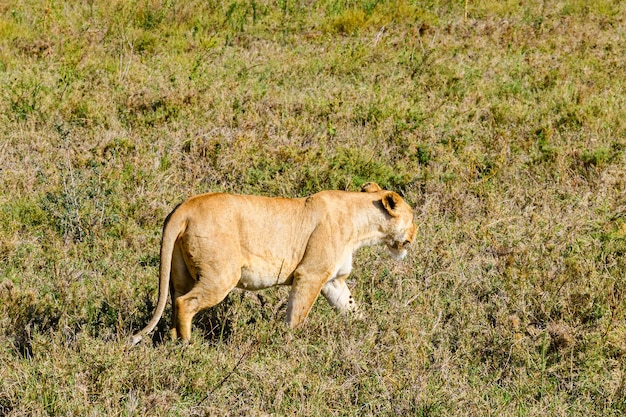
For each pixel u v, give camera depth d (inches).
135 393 854.5
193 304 941.8
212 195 953.5
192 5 2391.7
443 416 858.8
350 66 2000.5
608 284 1125.1
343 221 1016.9
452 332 1033.5
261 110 1686.8
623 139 1608.0
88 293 1066.7
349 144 1555.1
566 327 1019.3
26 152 1471.5
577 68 2011.6
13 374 855.7
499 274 1154.0
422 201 1397.6
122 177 1384.1
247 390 880.3
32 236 1231.5
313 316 1034.7
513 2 2536.9
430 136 1601.9
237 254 951.6
